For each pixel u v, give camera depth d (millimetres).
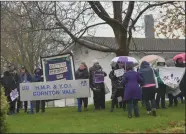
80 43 19859
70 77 15570
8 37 33844
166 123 11648
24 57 34750
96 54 33312
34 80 15898
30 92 15250
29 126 11312
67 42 20578
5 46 36469
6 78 15039
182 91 15797
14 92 14984
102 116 13305
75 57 33500
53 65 15703
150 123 11406
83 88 15094
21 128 10914
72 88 15117
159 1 17547
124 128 10680
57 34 24328
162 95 14984
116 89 14281
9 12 21047
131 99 12641
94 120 12344
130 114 12711
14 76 15234
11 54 37125
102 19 18781
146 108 13820
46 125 11477
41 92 15227
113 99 14484
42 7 19250
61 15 19000
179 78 14922
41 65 15805
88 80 15102
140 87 13266
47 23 19719
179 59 15547
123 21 19312
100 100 15438
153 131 10617
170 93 15367
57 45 22875
